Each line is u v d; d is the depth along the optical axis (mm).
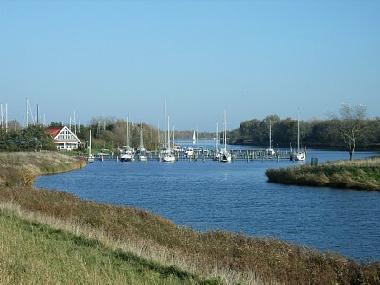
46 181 71938
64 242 19203
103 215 28328
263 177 82938
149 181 76875
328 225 37594
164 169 106000
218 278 15742
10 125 148750
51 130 148500
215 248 22953
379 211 44469
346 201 51031
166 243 23703
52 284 12633
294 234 34281
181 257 19078
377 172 64312
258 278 17297
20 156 87562
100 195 57812
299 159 125688
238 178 81750
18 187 38125
